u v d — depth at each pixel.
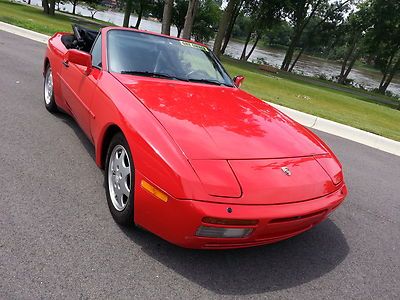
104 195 3.44
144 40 4.11
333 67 76.50
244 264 2.80
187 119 2.88
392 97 40.53
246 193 2.39
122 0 44.28
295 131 3.33
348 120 9.52
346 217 3.92
